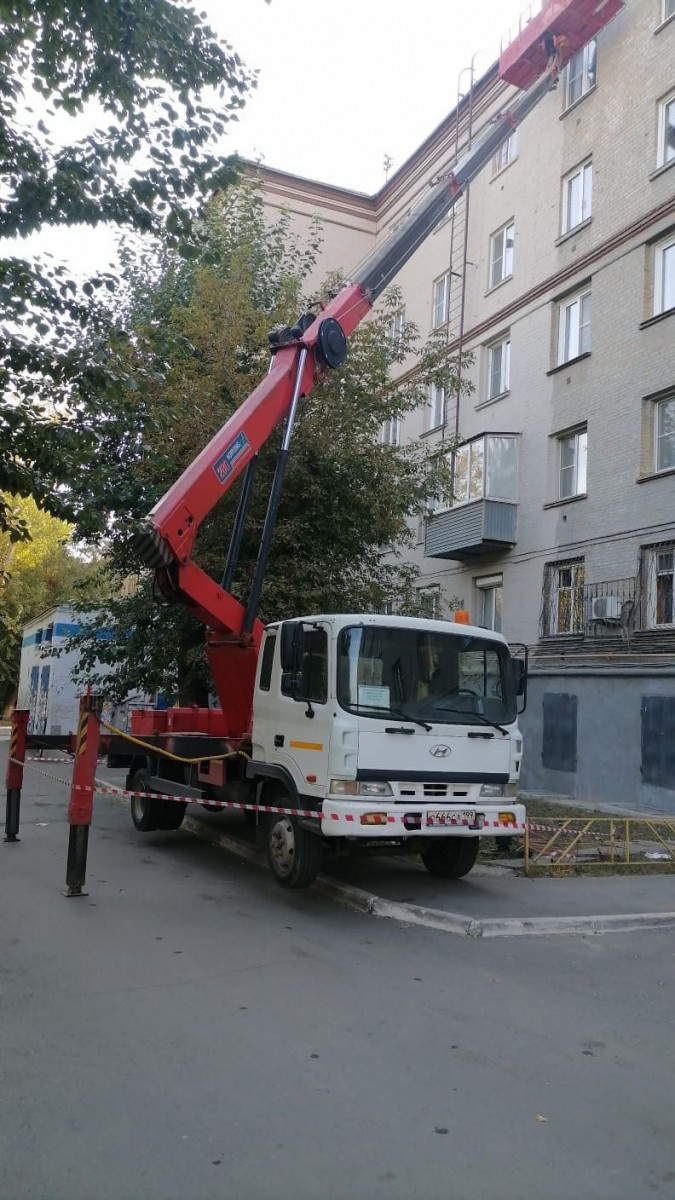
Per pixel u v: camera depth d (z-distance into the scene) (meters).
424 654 7.76
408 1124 3.72
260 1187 3.21
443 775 7.54
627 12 17.44
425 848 8.25
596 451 17.14
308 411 12.47
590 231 17.89
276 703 8.17
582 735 16.20
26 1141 3.49
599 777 15.71
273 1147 3.49
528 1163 3.45
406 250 11.33
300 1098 3.93
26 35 7.64
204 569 12.06
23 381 8.88
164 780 10.23
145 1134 3.57
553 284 18.81
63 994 5.18
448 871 8.65
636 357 16.44
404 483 13.42
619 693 15.45
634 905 7.84
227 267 13.90
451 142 24.11
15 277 7.92
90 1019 4.80
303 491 12.32
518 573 19.02
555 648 17.47
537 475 18.72
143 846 10.24
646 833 11.78
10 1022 4.73
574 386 17.97
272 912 7.35
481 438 19.14
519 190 20.38
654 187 16.38
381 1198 3.18
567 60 18.11
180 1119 3.70
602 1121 3.82
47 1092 3.92
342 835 7.05
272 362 9.46
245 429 8.68
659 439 16.05
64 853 9.62
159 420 11.45
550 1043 4.70
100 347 8.49
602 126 17.84
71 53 7.79
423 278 24.48
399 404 13.73
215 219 15.02
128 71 7.84
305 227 27.00
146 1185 3.21
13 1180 3.22
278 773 8.02
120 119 8.00
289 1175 3.30
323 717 7.41
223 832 10.67
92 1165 3.33
